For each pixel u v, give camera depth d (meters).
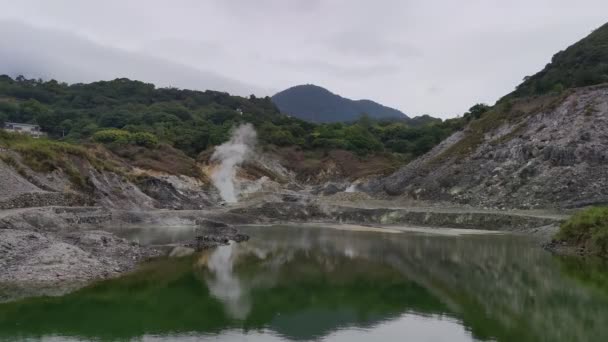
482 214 70.19
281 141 145.62
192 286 30.89
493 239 56.66
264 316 24.77
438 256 44.69
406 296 29.59
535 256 44.53
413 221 76.19
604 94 83.19
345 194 97.50
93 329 21.55
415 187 93.38
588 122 77.88
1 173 52.59
